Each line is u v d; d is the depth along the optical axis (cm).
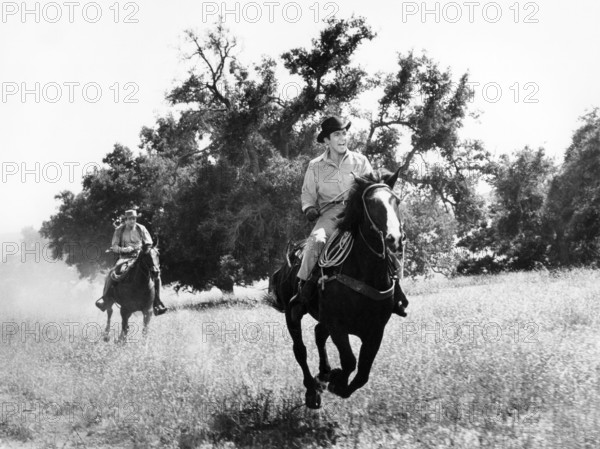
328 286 746
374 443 616
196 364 1012
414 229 4000
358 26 4041
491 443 580
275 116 4172
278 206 3759
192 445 700
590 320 1238
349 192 746
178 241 4303
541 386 720
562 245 5188
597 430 575
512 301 1561
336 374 733
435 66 4234
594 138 4934
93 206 5575
